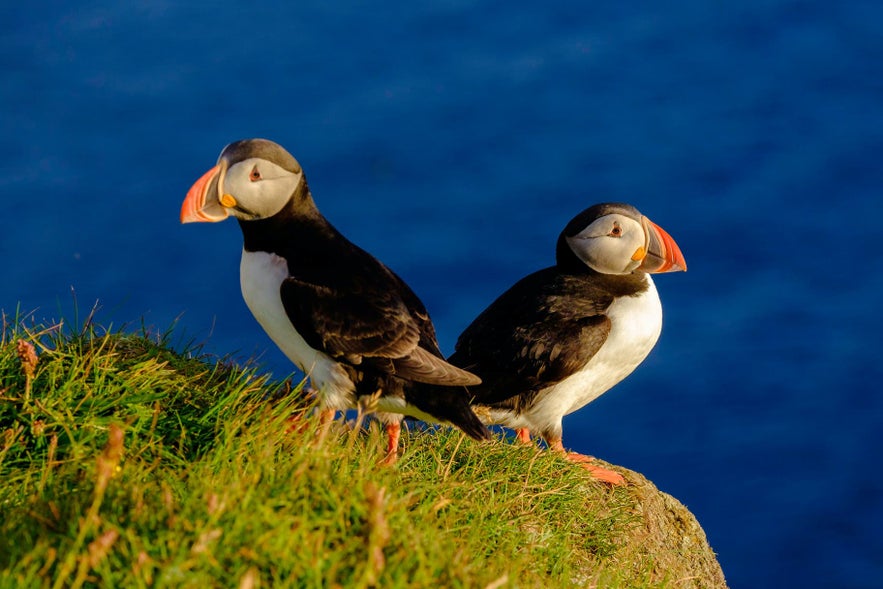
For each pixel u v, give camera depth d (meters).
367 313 6.28
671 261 7.50
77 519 4.43
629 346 7.57
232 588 4.23
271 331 6.59
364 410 6.43
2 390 5.54
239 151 6.38
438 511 5.71
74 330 6.57
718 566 7.33
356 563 4.45
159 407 5.78
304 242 6.49
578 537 6.48
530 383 7.44
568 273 7.71
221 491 4.74
